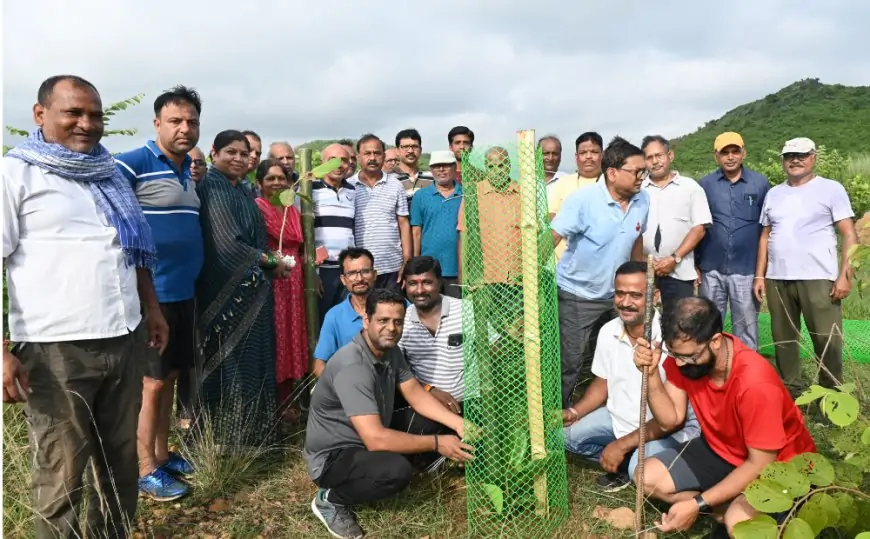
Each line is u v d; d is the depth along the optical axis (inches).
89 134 102.0
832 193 182.2
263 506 142.2
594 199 162.2
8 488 129.0
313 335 198.8
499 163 124.6
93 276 102.3
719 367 117.7
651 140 199.2
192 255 147.2
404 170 254.8
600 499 141.7
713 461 127.7
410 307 159.0
